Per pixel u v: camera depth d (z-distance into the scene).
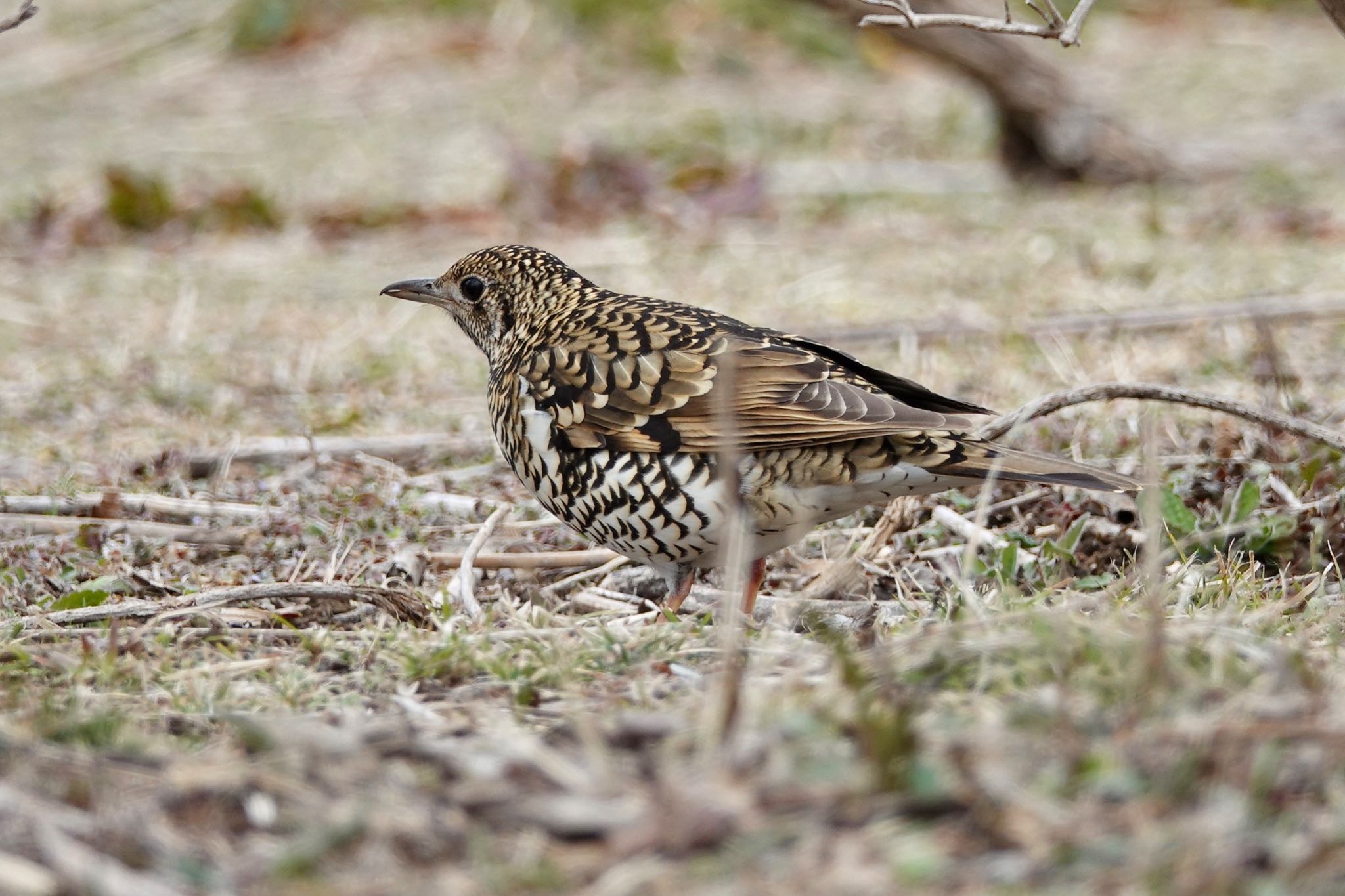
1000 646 6.86
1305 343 14.67
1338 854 5.23
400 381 15.64
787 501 8.94
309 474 12.67
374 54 30.58
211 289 19.27
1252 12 34.25
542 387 9.37
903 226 20.84
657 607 9.54
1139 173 22.64
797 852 5.36
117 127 27.55
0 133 27.44
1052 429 12.53
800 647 7.64
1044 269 18.11
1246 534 9.77
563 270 10.38
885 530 10.31
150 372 15.93
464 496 12.02
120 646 8.18
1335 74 28.95
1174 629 7.08
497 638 8.17
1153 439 7.32
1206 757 5.68
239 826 5.80
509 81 29.06
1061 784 5.61
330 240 21.61
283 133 26.94
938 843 5.38
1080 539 10.12
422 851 5.57
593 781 5.86
